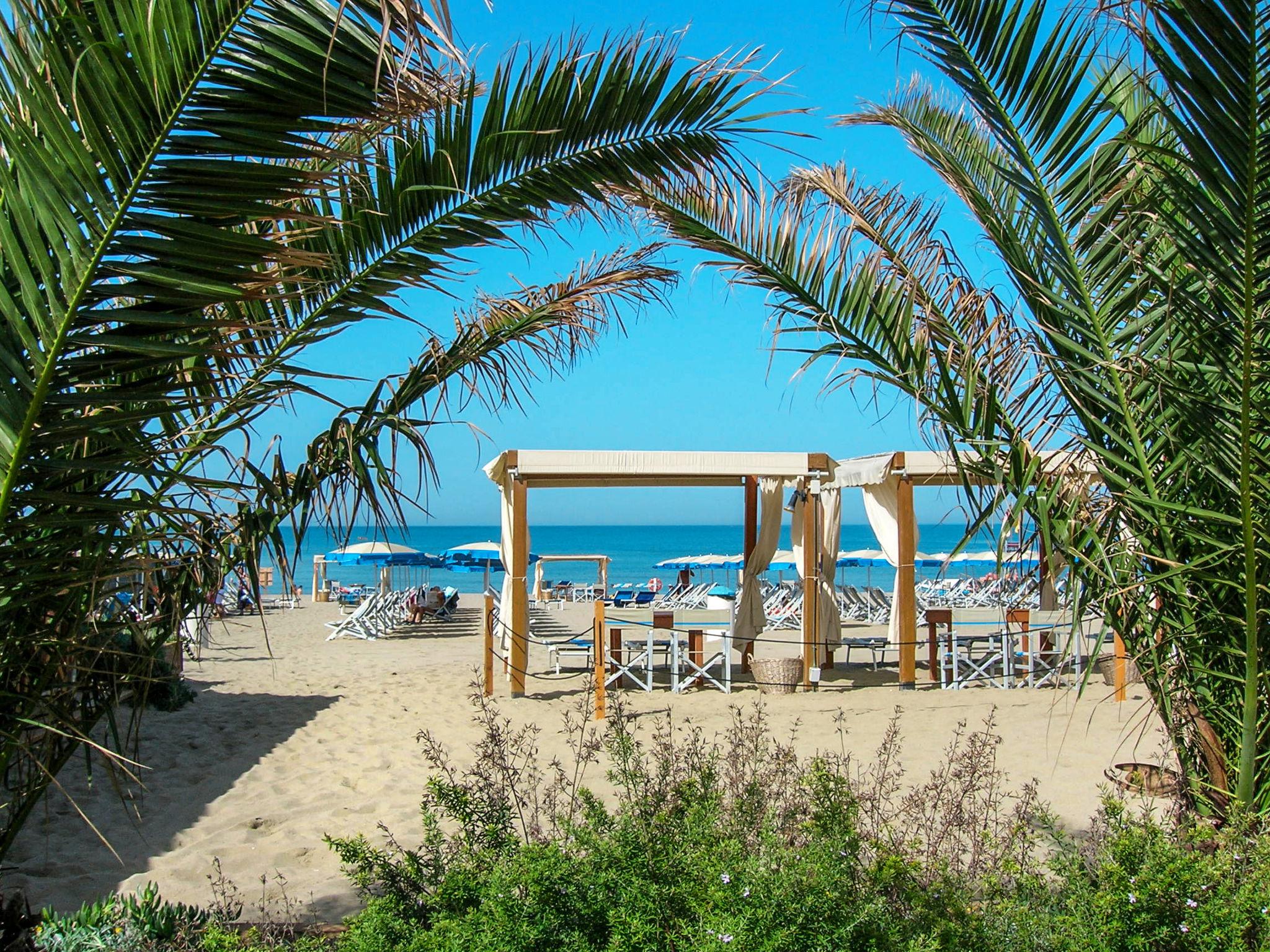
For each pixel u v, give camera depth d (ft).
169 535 9.93
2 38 7.13
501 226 10.98
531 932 8.95
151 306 8.04
